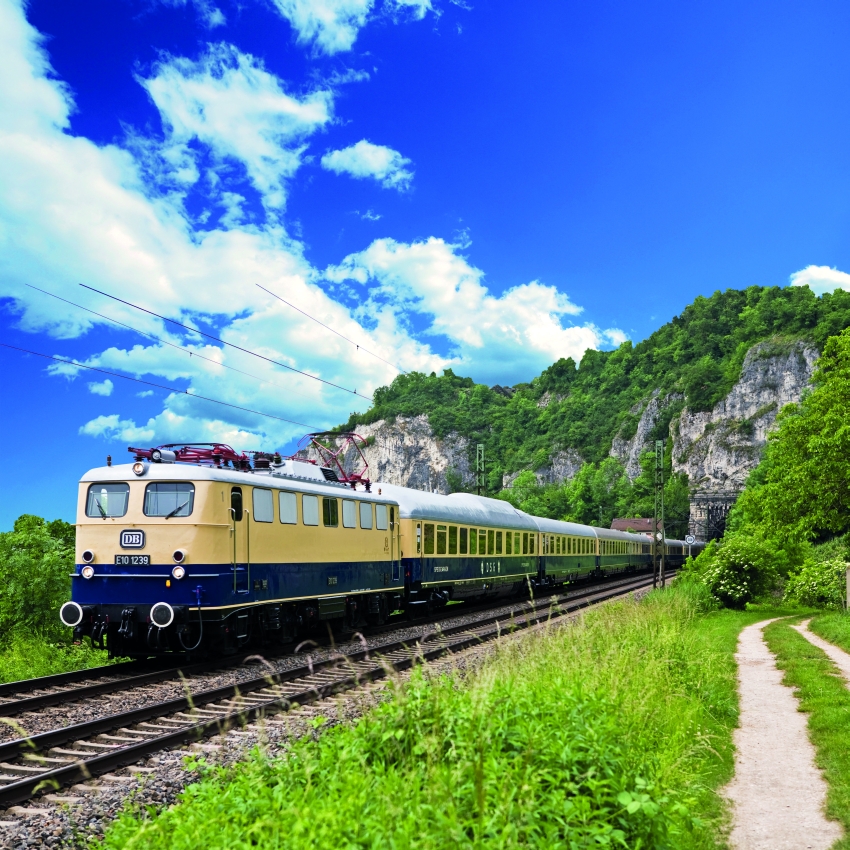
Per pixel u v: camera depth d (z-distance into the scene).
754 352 180.12
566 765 5.10
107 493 14.71
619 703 6.91
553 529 38.97
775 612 29.20
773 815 6.37
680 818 5.57
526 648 9.86
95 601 14.47
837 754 8.13
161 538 14.21
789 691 12.38
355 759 5.57
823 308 179.25
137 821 5.42
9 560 17.30
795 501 32.88
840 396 32.34
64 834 6.32
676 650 11.51
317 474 18.97
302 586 16.95
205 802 5.21
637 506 181.75
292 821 4.49
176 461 15.39
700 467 176.25
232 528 14.65
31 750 8.61
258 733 9.11
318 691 11.17
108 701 11.30
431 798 4.52
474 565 28.61
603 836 4.50
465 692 6.45
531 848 4.26
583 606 27.92
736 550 31.38
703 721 9.42
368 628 20.77
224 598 14.29
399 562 22.19
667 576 60.00
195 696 11.06
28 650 16.00
